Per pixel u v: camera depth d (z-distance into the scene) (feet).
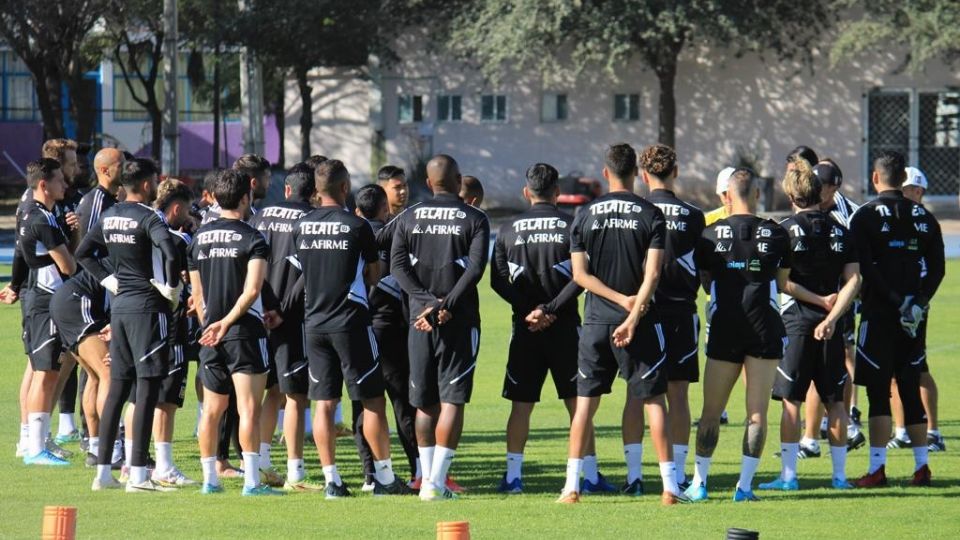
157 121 526.16
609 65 429.79
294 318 104.27
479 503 98.27
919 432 105.91
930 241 108.37
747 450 98.73
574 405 103.24
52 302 109.40
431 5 481.46
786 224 102.73
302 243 99.55
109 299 109.40
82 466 114.32
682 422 101.45
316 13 449.48
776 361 98.48
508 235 101.86
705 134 494.59
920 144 484.74
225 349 99.66
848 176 488.02
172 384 105.19
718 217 119.85
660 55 458.50
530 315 100.12
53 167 110.52
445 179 100.89
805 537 86.63
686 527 89.35
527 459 118.93
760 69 489.26
